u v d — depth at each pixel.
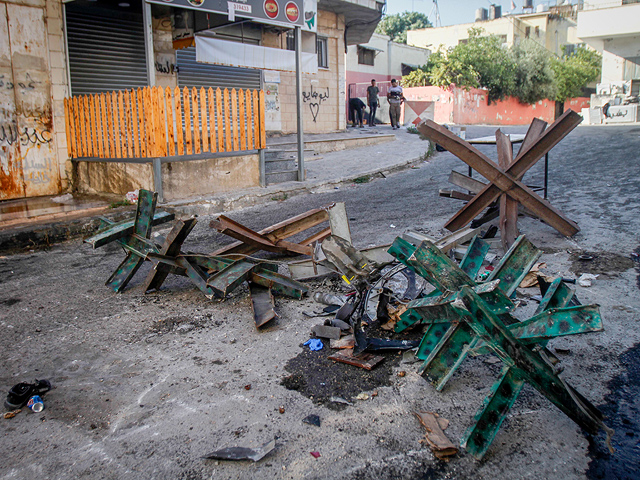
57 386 3.19
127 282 4.88
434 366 2.84
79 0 9.56
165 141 8.01
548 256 5.12
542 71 35.00
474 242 3.30
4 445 2.64
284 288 4.42
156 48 11.27
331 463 2.42
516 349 2.35
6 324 4.15
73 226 6.89
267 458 2.47
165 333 3.89
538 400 2.83
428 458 2.43
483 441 2.37
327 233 5.88
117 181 8.82
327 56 17.48
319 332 3.69
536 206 5.23
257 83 14.16
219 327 3.96
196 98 8.39
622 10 32.03
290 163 10.73
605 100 34.09
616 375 3.02
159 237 5.03
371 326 3.81
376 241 6.00
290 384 3.09
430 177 10.39
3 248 6.29
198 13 10.66
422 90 30.84
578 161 10.28
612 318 3.71
